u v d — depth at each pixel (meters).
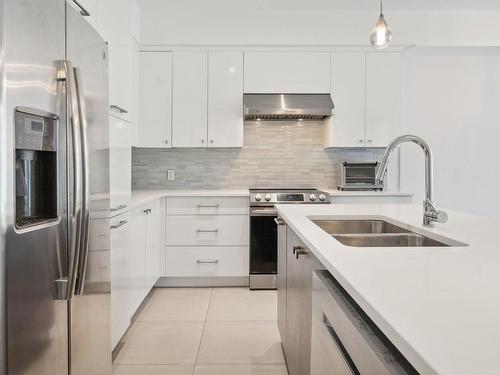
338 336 1.01
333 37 4.07
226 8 3.97
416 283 0.90
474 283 0.90
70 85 1.42
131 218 2.79
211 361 2.43
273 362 2.42
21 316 1.19
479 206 4.51
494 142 4.50
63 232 1.43
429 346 0.59
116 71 2.54
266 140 4.48
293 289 2.01
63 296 1.43
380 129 4.14
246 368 2.35
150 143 4.08
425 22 4.09
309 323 1.58
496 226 1.78
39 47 1.27
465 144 4.48
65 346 1.48
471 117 4.48
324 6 3.94
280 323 2.60
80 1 1.91
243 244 3.87
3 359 1.11
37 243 1.27
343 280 0.96
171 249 3.85
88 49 1.66
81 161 1.47
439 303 0.77
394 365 0.70
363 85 4.12
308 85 4.10
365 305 0.80
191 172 4.45
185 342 2.69
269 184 4.48
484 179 4.50
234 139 4.11
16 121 1.18
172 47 4.06
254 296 3.64
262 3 3.86
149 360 2.44
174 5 3.88
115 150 2.47
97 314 1.78
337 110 4.11
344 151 4.48
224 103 4.09
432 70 4.45
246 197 3.86
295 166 4.49
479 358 0.55
